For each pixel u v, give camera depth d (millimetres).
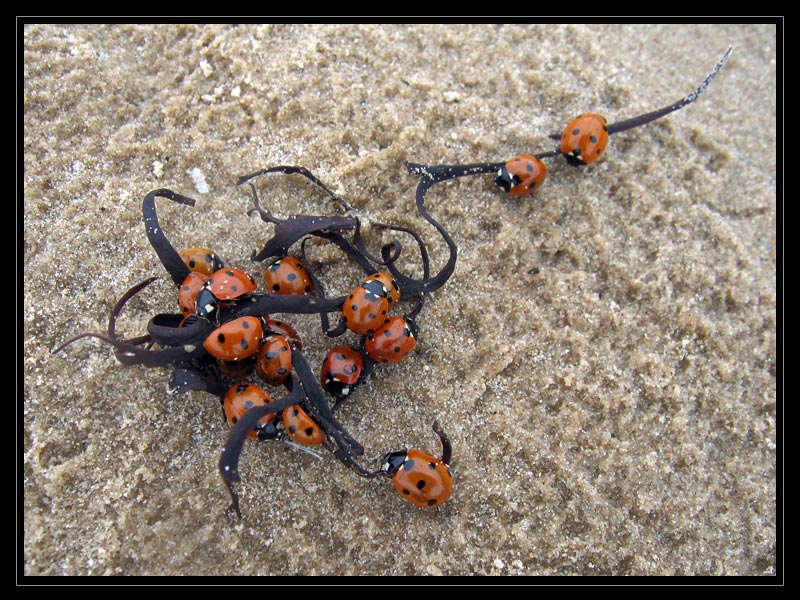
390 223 89
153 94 94
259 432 74
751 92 111
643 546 81
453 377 84
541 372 85
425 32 100
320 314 82
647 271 92
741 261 96
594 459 83
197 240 87
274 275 78
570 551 79
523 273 90
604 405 85
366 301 75
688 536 83
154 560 75
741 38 115
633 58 107
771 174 104
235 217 88
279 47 96
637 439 85
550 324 88
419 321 86
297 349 77
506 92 98
